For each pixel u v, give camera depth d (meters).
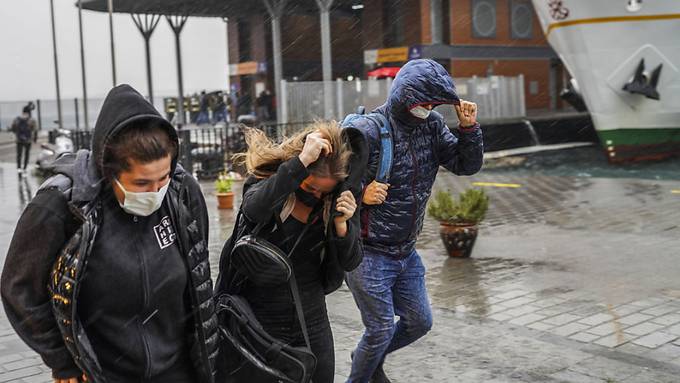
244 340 2.86
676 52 17.58
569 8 18.08
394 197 3.78
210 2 26.64
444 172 17.98
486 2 30.69
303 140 2.89
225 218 11.17
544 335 5.32
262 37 31.45
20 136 20.56
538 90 33.50
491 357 4.88
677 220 9.94
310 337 3.05
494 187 14.66
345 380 4.58
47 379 4.73
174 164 2.41
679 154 19.28
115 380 2.44
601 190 13.35
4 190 16.44
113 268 2.33
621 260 7.75
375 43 30.84
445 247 8.12
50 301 2.33
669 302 6.12
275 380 2.90
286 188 2.69
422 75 3.65
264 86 31.75
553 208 11.53
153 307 2.45
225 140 18.22
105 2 25.73
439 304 6.22
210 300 2.62
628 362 4.73
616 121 18.67
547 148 25.06
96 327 2.38
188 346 2.62
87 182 2.27
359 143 2.90
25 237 2.27
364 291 3.80
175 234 2.51
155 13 28.06
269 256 2.78
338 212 2.83
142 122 2.24
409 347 5.11
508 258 8.01
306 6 29.56
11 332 5.73
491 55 31.08
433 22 29.42
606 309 5.96
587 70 18.41
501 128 24.56
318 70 32.25
